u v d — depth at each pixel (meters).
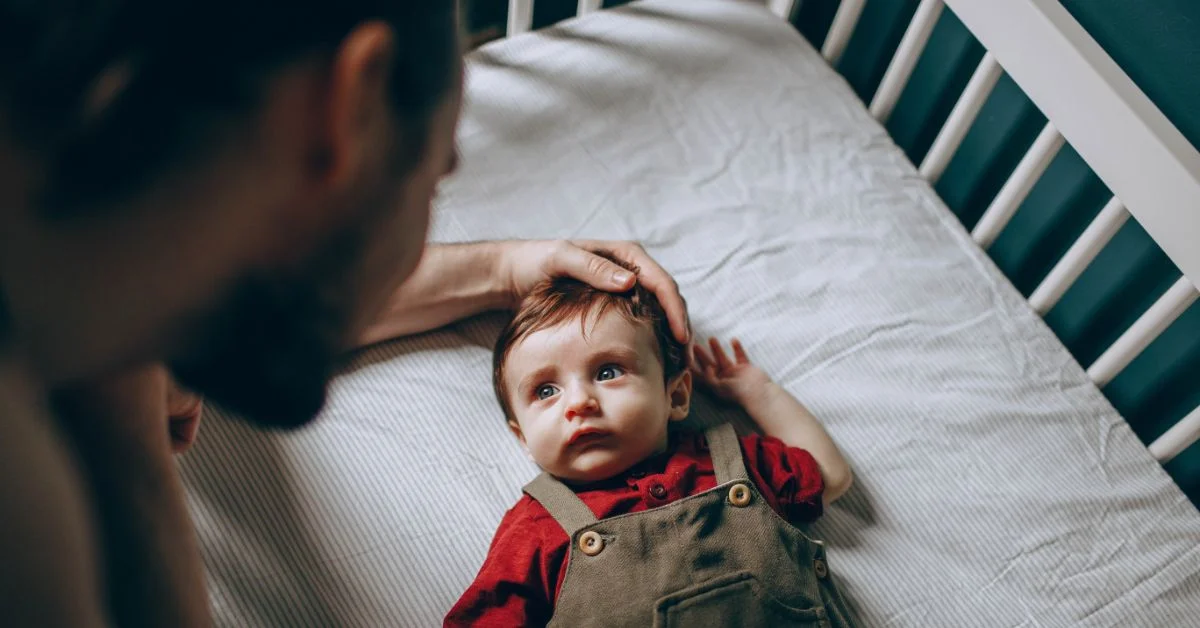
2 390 0.31
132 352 0.38
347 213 0.38
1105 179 1.05
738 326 1.18
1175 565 1.06
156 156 0.31
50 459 0.34
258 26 0.31
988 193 1.35
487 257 1.10
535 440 0.98
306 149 0.35
